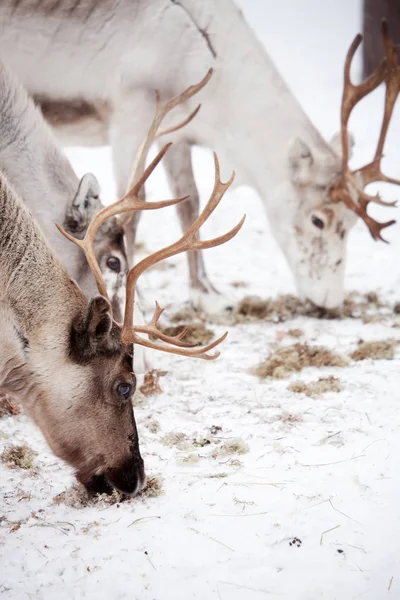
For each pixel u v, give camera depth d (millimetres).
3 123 7465
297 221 9617
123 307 7566
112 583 4797
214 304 9906
